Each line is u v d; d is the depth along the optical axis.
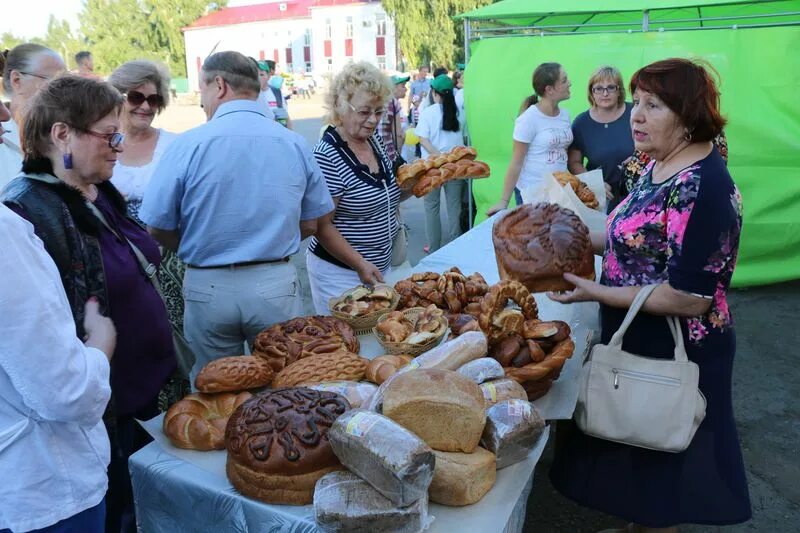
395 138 6.76
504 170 6.08
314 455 1.34
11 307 1.13
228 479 1.46
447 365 1.64
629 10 5.22
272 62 8.96
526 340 1.86
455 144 6.42
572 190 2.94
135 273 1.96
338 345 1.94
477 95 5.96
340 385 1.66
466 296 2.31
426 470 1.21
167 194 2.29
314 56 52.06
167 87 2.96
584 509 2.89
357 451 1.25
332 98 2.72
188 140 2.27
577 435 2.10
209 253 2.36
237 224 2.33
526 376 1.75
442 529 1.31
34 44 2.93
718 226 1.72
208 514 1.45
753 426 3.49
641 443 1.88
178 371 2.27
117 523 2.09
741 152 5.21
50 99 1.62
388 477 1.20
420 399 1.36
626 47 5.43
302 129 19.19
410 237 7.60
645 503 1.97
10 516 1.29
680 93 1.74
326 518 1.22
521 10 5.60
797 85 4.99
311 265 3.03
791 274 5.45
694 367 1.83
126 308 1.94
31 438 1.29
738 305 5.22
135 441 2.19
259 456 1.35
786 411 3.63
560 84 4.45
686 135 1.80
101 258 1.79
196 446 1.57
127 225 2.06
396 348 1.97
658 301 1.82
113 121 1.69
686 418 1.83
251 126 2.32
